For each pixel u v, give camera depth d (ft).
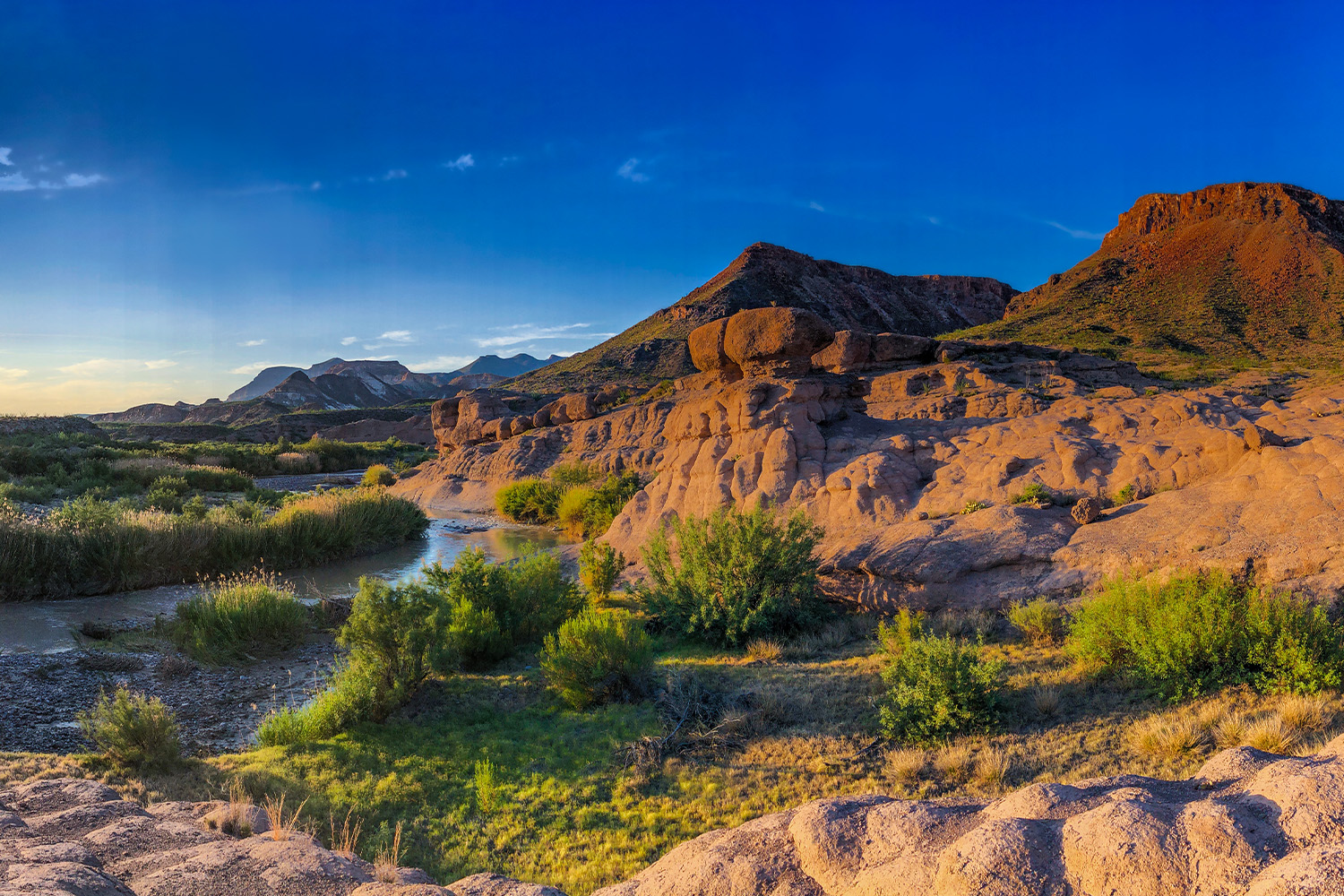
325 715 26.30
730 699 27.45
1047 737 22.62
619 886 10.18
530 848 19.08
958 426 54.44
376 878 13.61
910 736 23.77
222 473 116.47
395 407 405.59
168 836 15.30
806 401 55.77
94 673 33.58
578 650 29.50
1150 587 27.48
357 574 60.75
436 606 34.60
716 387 82.53
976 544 36.52
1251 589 25.71
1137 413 51.57
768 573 37.19
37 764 21.43
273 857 13.78
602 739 25.43
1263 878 6.67
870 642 33.86
